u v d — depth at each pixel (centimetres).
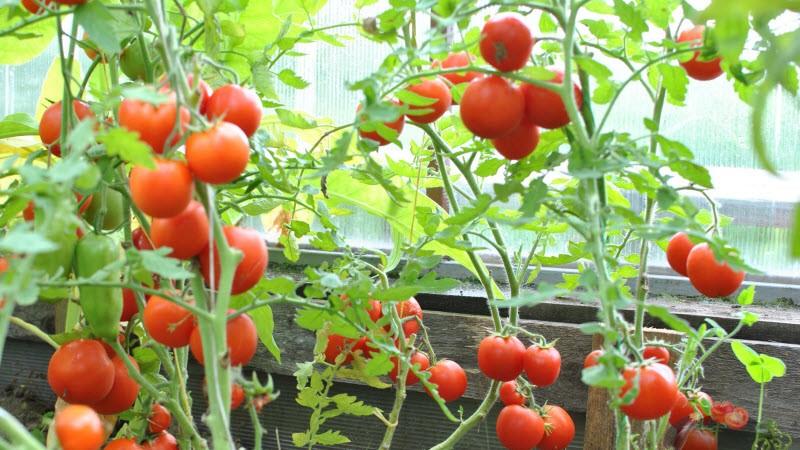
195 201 129
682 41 151
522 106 139
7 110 287
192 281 131
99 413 150
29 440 114
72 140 113
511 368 175
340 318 160
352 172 173
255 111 133
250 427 249
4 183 202
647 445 179
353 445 243
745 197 238
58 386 142
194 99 126
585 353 216
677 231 131
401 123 152
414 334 179
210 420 127
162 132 124
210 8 147
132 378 149
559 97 138
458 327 224
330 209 193
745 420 193
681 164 137
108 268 125
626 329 140
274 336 237
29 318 253
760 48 145
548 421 185
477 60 159
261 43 172
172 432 198
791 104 229
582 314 221
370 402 240
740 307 225
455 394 183
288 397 245
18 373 262
